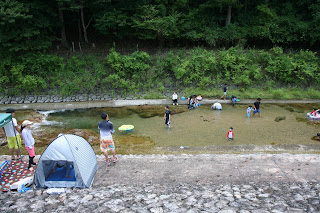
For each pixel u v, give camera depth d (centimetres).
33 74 1809
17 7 1630
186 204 573
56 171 679
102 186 675
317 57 2098
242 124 1317
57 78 1812
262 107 1605
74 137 698
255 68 1952
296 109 1566
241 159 838
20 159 809
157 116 1447
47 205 568
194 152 983
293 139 1127
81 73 1878
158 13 2177
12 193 626
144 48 2306
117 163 806
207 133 1202
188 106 1605
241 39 2200
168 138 1147
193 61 1947
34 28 1828
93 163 744
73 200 588
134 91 1823
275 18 2255
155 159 839
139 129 1259
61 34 2150
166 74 1936
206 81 1852
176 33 2114
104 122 736
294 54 2100
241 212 532
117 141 1103
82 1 1850
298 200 585
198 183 694
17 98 1700
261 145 1044
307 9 2364
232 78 1905
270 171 757
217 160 830
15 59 1823
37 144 1063
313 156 870
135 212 539
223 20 2414
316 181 696
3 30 1731
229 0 2047
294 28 2205
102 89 1819
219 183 693
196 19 2302
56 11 2086
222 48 2259
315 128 1260
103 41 2373
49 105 1605
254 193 628
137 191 641
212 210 546
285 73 1936
